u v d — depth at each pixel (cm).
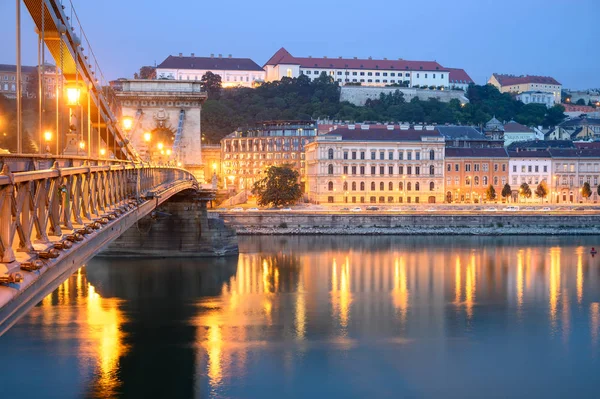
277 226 17425
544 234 17750
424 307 8806
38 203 2644
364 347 7025
